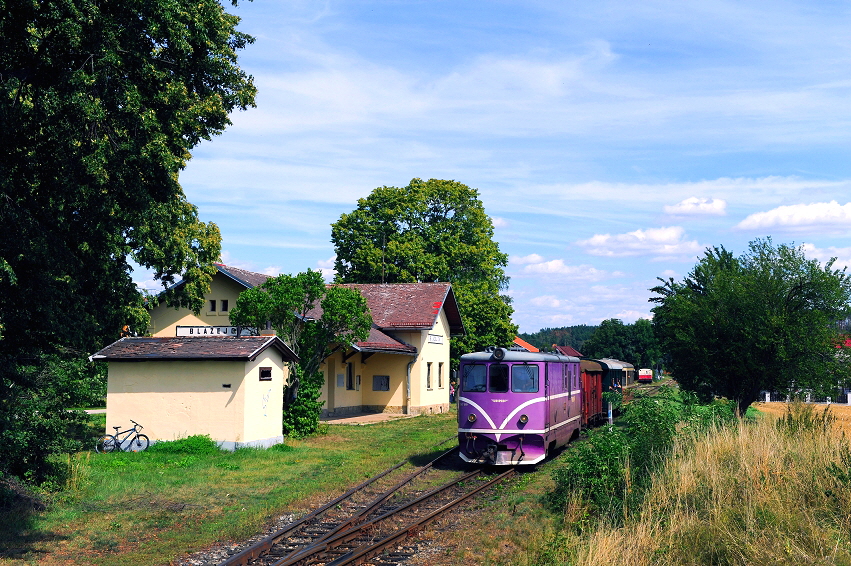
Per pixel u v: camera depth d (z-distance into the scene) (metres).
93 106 11.20
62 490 14.14
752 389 25.75
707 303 26.03
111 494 14.42
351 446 22.56
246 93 18.77
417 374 35.88
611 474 13.27
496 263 50.31
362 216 47.09
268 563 10.13
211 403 20.19
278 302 23.78
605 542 9.59
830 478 11.87
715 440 14.37
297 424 24.17
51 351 14.61
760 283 25.12
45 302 13.05
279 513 13.23
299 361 24.41
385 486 16.05
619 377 34.97
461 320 41.69
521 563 9.95
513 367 18.61
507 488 16.03
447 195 48.06
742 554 9.26
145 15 11.91
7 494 12.74
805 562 8.82
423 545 11.21
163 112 13.07
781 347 24.05
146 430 20.42
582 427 25.41
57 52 11.66
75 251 13.88
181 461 18.17
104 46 11.45
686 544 9.84
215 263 31.14
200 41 13.36
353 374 35.28
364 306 25.17
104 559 10.43
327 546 10.75
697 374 26.14
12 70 11.82
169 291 25.98
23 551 10.70
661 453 14.12
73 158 12.02
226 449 19.97
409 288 39.06
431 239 47.16
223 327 31.69
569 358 22.17
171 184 13.12
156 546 11.09
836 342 24.66
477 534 11.78
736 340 25.22
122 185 12.73
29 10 11.00
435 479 17.31
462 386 18.92
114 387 20.67
